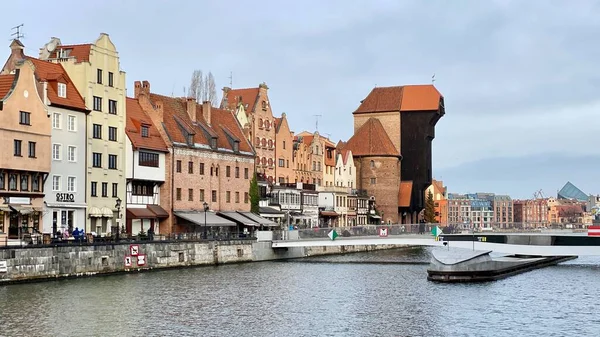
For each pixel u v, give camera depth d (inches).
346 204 6008.9
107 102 3479.3
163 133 3887.8
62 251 2659.9
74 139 3238.2
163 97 4158.5
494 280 2965.1
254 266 3535.9
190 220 3855.8
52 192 3090.6
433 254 2994.6
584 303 2284.7
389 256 4495.6
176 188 3912.4
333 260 4050.2
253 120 4965.6
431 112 6860.2
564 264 3991.1
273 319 1961.1
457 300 2332.7
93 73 3388.3
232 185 4424.2
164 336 1721.2
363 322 1925.4
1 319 1886.1
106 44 3494.1
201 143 4165.8
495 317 2014.0
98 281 2664.9
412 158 6904.5
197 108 4456.2
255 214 4569.4
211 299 2305.6
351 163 6555.1
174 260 3275.1
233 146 4471.0
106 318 1930.4
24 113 2883.9
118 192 3543.3
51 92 3122.5
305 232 3991.1
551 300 2348.7
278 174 5270.7
